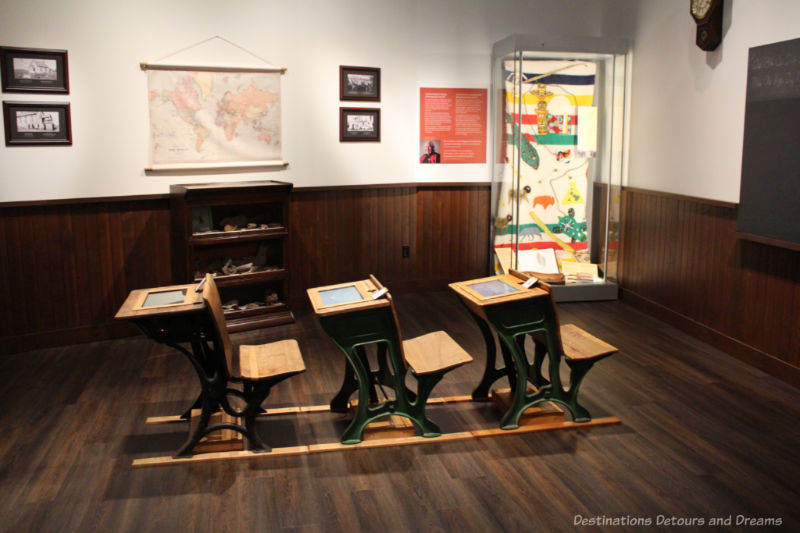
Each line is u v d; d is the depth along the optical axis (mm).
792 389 4258
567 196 6367
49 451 3484
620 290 6445
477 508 2955
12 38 4711
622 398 4125
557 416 3752
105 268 5254
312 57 5852
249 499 3043
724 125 4898
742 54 4688
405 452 3473
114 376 4543
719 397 4137
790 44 4109
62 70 4898
